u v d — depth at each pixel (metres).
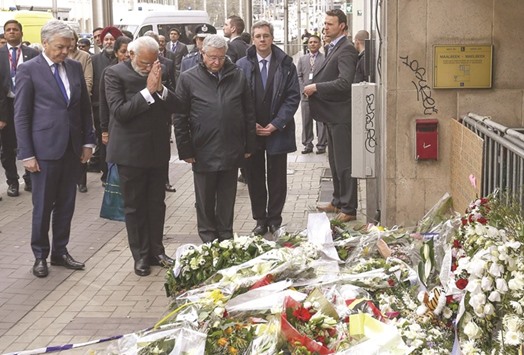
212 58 7.74
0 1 33.00
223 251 4.92
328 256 4.81
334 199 9.93
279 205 8.92
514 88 7.32
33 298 7.13
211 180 7.91
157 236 7.85
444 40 7.31
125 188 7.65
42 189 7.68
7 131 11.42
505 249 3.58
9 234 9.42
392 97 7.43
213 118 7.76
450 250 4.17
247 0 25.30
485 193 6.29
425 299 3.94
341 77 9.05
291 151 8.77
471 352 3.54
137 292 7.25
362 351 3.57
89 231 9.45
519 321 3.46
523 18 7.23
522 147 5.33
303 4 50.88
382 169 7.82
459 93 7.36
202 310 4.07
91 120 7.96
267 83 8.56
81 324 6.46
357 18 21.30
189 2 49.38
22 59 11.45
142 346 3.83
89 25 44.06
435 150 7.41
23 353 4.33
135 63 7.52
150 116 7.52
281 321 3.77
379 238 4.98
